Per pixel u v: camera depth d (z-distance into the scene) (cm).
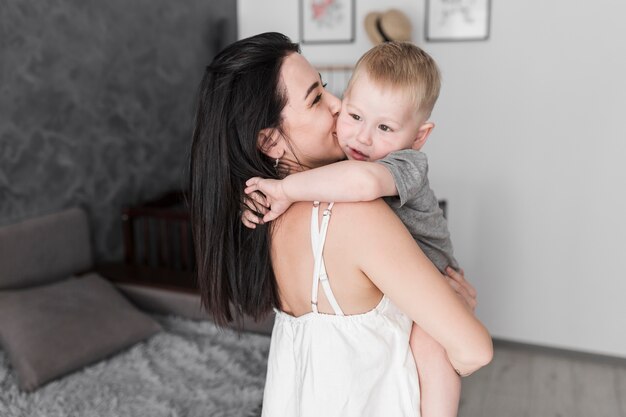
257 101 89
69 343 218
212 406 195
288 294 98
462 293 108
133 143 305
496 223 326
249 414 191
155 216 293
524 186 317
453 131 323
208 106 92
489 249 331
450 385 96
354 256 84
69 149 269
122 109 296
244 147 91
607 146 298
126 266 294
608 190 302
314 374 93
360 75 102
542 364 318
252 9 362
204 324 257
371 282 89
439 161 330
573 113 300
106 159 290
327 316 91
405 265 82
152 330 244
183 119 340
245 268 98
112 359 226
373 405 93
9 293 230
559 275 321
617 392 290
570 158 305
